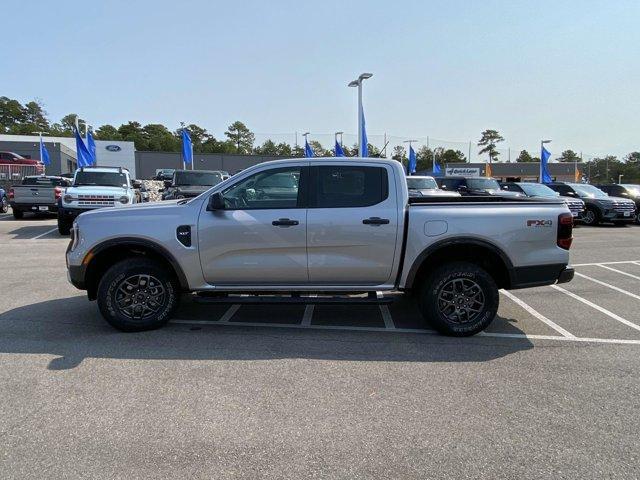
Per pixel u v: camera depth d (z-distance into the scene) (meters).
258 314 6.36
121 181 15.59
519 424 3.54
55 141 58.00
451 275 5.38
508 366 4.65
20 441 3.27
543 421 3.59
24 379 4.23
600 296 7.54
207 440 3.30
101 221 5.41
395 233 5.34
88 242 5.38
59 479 2.87
